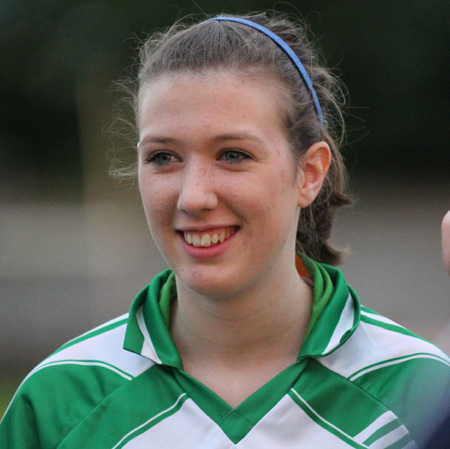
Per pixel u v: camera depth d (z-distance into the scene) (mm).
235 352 7996
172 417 7672
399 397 7730
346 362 7906
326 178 9133
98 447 7648
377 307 31625
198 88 7238
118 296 35656
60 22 73750
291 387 7680
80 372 8227
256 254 7398
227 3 69312
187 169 7266
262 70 7488
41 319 30766
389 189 75125
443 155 83188
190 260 7422
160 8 69938
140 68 8969
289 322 8062
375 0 74438
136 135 9758
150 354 8031
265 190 7293
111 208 60406
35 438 8062
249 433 7449
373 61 77688
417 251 46500
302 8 73812
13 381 22312
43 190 80812
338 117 10000
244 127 7207
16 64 78000
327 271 8883
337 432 7504
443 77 78750
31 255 48156
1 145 84688
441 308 31172
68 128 84938
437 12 74562
